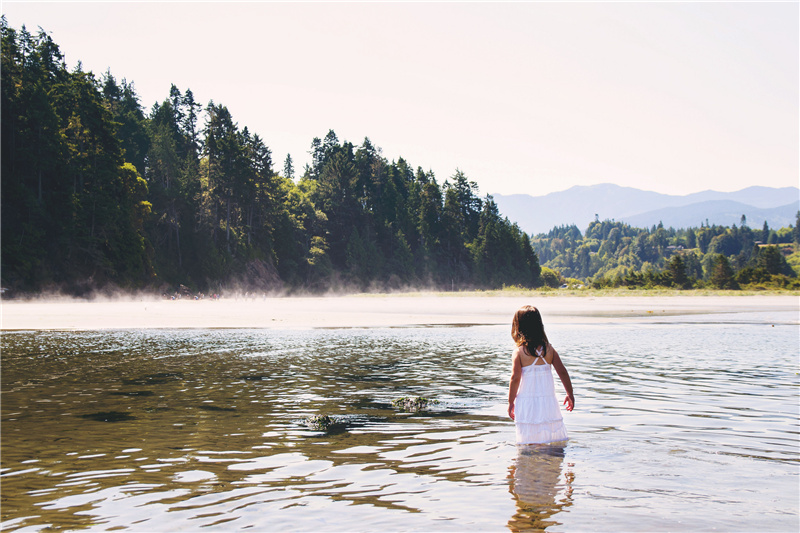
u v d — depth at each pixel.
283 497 4.44
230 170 92.88
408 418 7.58
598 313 40.56
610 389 9.74
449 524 3.84
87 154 68.62
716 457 5.52
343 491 4.58
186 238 87.50
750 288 100.81
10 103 62.47
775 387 9.95
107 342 19.17
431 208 139.38
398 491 4.56
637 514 4.02
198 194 92.25
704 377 11.16
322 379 11.16
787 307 50.75
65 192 64.62
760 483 4.73
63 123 70.31
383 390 9.88
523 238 167.62
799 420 7.27
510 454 5.69
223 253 89.38
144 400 8.91
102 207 65.75
